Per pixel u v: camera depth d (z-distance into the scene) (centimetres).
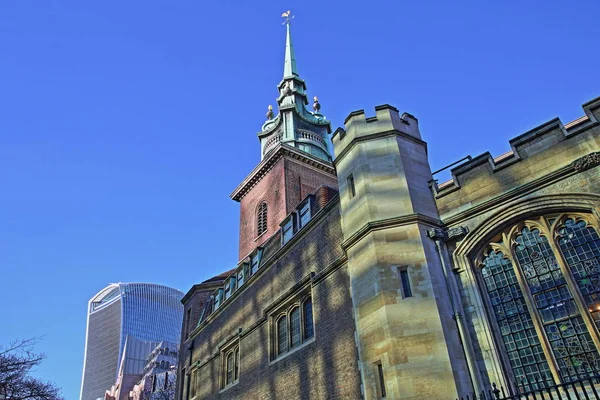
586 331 1099
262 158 4894
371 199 1543
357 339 1426
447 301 1321
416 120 1795
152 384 8544
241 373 2238
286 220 2386
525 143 1366
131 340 15425
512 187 1342
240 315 2444
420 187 1553
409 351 1235
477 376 1195
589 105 1277
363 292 1433
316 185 4303
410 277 1353
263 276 2308
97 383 18262
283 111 4959
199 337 2991
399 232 1438
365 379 1334
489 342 1221
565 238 1209
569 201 1202
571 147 1270
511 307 1246
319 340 1700
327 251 1809
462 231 1393
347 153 1752
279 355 1983
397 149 1622
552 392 1095
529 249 1264
